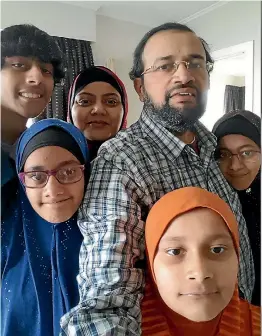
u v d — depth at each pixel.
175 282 0.47
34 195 0.55
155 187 0.55
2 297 0.58
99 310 0.48
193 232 0.47
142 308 0.52
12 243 0.58
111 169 0.55
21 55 0.58
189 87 0.56
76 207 0.55
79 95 0.61
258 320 0.56
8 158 0.59
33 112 0.60
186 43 0.56
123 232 0.51
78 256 0.56
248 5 0.60
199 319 0.47
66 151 0.54
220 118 0.60
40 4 0.61
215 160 0.60
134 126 0.60
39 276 0.57
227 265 0.48
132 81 0.62
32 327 0.56
